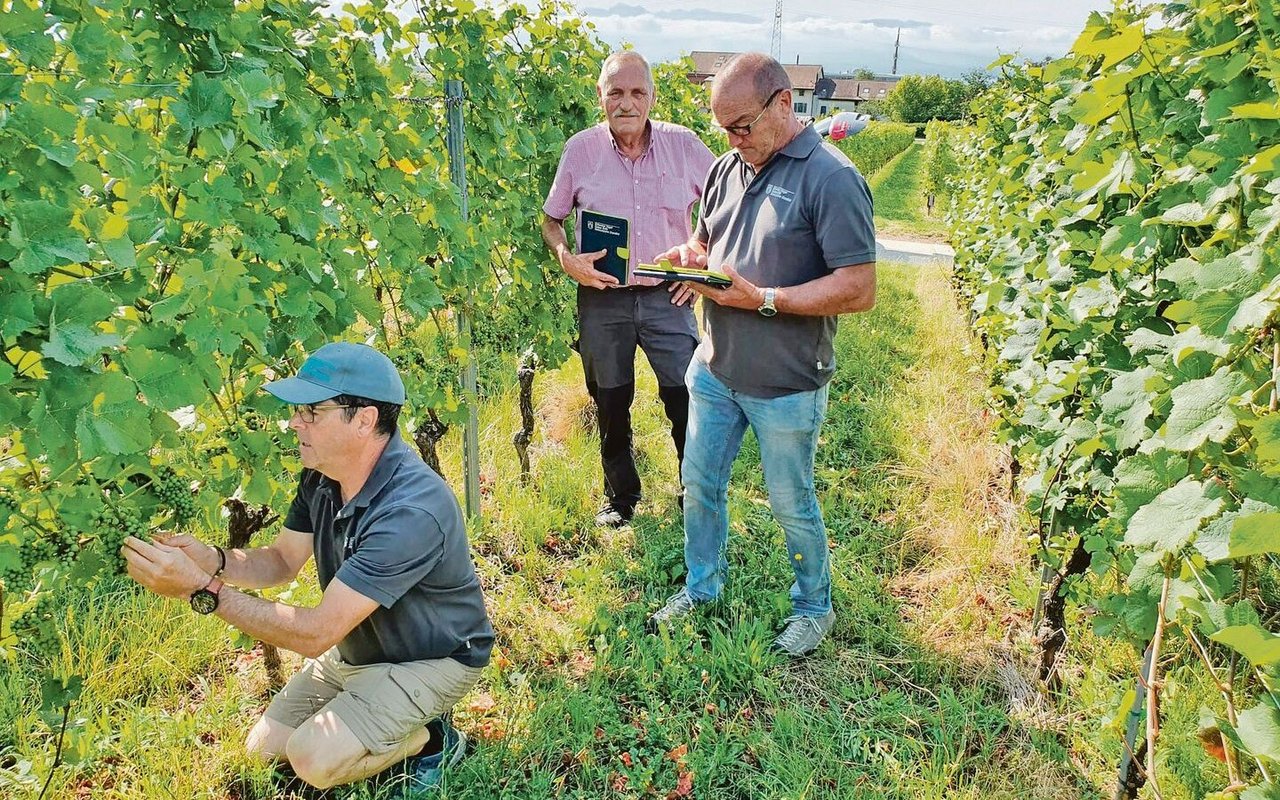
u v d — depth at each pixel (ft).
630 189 12.14
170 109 6.39
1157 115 7.49
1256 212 4.88
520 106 14.62
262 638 6.98
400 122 11.06
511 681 9.28
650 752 8.52
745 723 8.99
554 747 8.41
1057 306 9.53
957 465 14.49
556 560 12.23
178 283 6.48
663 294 12.57
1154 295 7.31
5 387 4.93
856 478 14.84
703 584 10.78
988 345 17.39
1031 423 9.67
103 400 5.13
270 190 7.38
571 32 15.24
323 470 7.42
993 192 19.17
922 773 8.15
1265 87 5.90
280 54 7.97
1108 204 8.99
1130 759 7.34
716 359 9.71
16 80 4.95
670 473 14.67
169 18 6.80
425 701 7.77
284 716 8.19
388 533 7.24
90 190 6.13
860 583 11.37
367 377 7.12
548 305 14.73
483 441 15.23
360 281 9.79
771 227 9.07
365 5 11.09
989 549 11.94
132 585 10.18
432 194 10.74
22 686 8.71
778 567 11.66
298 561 8.34
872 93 353.10
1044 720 8.87
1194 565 5.35
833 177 8.57
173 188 6.72
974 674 9.71
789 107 8.79
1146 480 5.62
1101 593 10.27
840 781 8.07
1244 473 4.62
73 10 5.68
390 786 7.80
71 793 7.72
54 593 6.03
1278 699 4.21
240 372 7.79
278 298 7.45
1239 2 6.35
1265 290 4.44
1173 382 5.61
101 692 8.86
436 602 7.79
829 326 9.39
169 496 6.33
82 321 4.87
